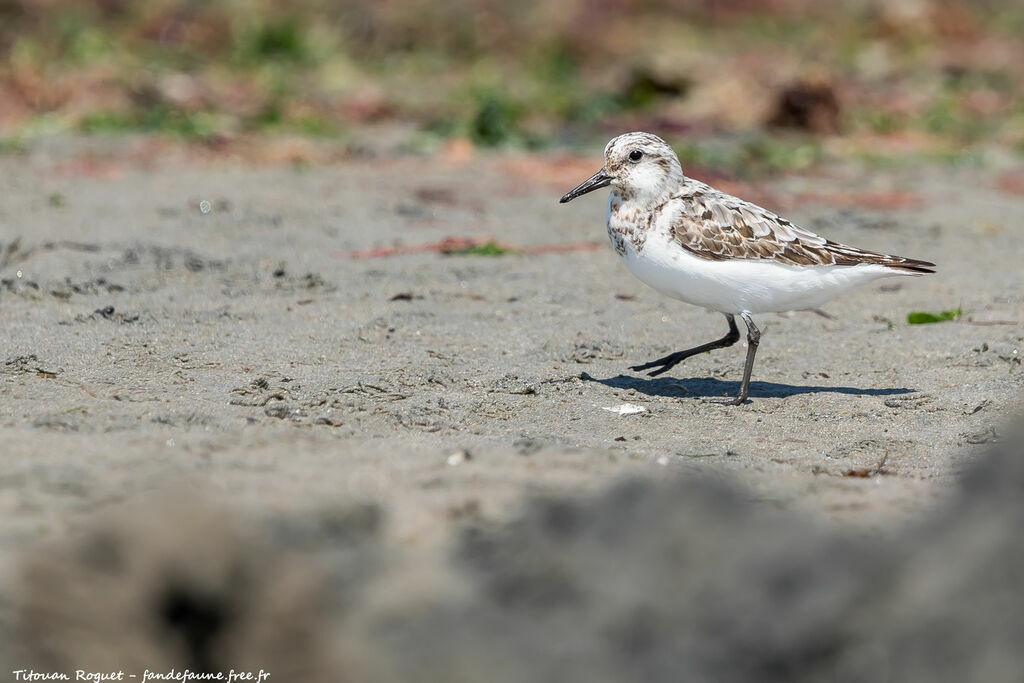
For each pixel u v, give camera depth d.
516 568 6.79
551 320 13.61
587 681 5.93
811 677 5.95
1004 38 42.72
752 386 11.66
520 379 11.41
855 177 23.92
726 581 6.42
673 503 7.08
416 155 24.75
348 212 19.12
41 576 6.64
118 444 8.70
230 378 10.98
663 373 12.00
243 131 26.06
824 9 43.97
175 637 6.57
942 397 11.18
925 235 18.70
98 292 13.96
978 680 5.72
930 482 8.60
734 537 6.76
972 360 12.31
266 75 32.31
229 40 35.41
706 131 28.23
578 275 15.76
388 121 28.86
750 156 25.09
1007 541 6.34
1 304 13.27
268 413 9.94
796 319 14.09
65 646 6.47
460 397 10.82
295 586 6.66
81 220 17.70
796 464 9.16
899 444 9.83
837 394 11.35
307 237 17.28
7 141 23.67
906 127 29.80
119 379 10.80
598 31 39.44
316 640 6.45
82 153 23.02
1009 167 25.53
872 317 14.15
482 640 6.25
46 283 14.13
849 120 29.73
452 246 17.02
